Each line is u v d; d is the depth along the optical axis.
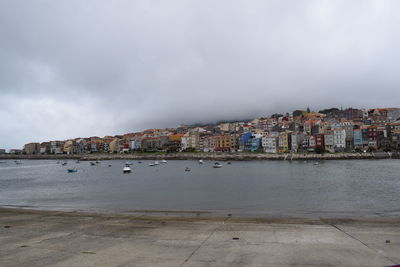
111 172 93.12
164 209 24.80
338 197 32.22
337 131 141.38
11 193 43.47
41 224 13.80
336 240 10.27
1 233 11.90
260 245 9.64
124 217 15.76
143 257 8.47
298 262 7.95
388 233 11.39
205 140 189.75
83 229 12.48
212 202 29.27
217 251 8.98
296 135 153.88
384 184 44.84
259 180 54.22
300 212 22.58
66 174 88.94
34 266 7.86
